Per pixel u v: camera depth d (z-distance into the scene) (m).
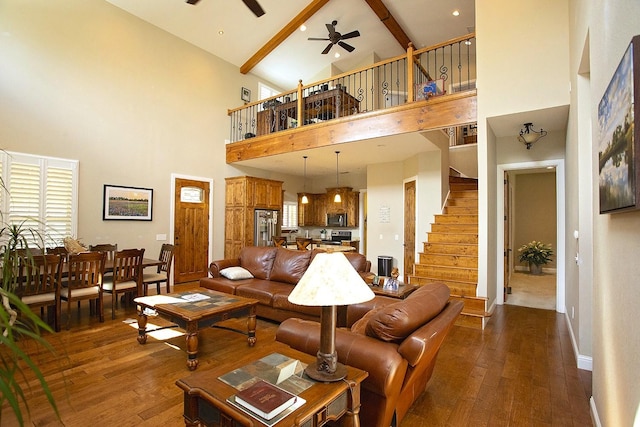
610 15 1.64
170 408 2.25
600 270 2.03
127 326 3.95
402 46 7.85
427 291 2.27
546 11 3.91
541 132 4.74
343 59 8.23
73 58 5.19
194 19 6.29
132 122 5.94
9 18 4.57
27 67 4.72
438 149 6.26
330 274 1.53
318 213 10.13
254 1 4.87
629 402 1.43
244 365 1.72
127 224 5.85
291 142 6.28
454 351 3.35
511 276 8.02
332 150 6.25
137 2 5.75
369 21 7.00
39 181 4.81
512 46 4.09
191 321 2.85
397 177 7.43
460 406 2.34
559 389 2.59
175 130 6.61
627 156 1.30
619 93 1.40
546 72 3.87
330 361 1.58
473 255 5.26
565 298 4.67
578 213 3.10
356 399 1.58
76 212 5.17
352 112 6.99
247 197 7.23
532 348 3.43
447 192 6.97
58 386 2.52
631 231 1.43
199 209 7.05
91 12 5.42
